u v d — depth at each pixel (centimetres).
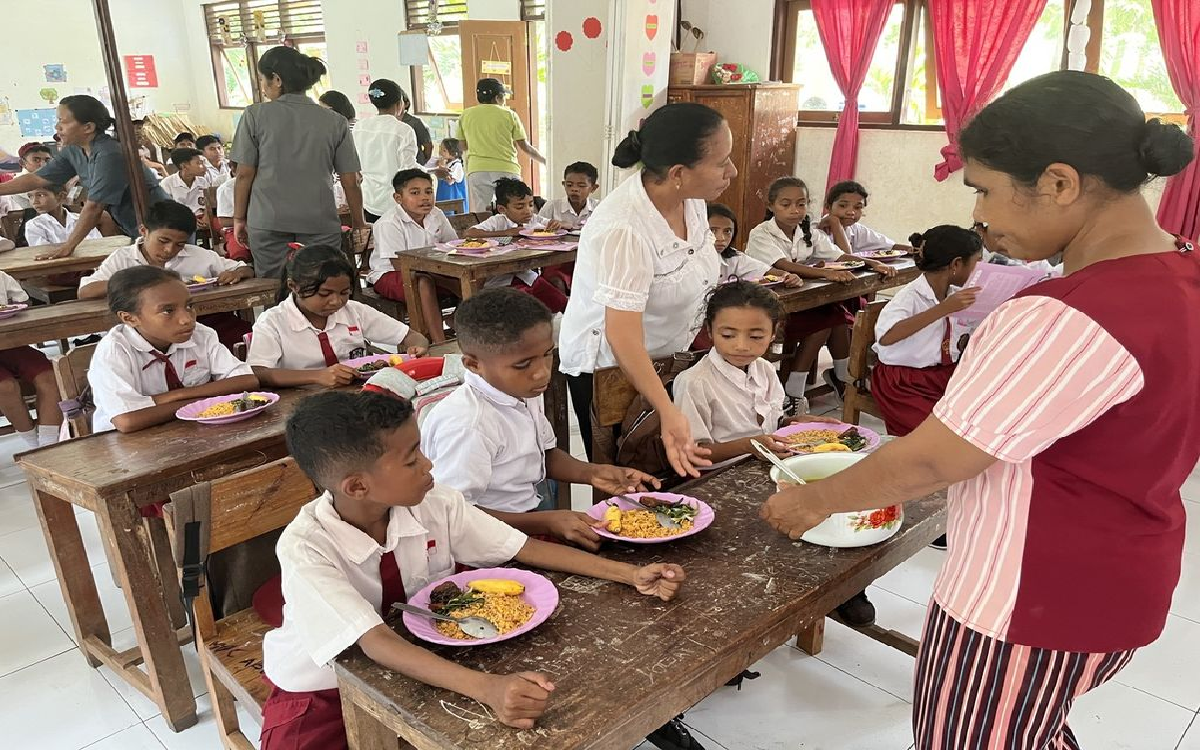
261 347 238
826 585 116
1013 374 82
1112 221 84
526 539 126
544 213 510
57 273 390
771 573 119
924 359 273
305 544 113
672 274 182
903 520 135
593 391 178
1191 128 451
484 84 615
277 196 364
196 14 1040
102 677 202
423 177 434
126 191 390
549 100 628
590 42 612
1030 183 83
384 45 879
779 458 154
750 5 645
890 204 596
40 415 310
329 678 125
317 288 241
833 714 185
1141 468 85
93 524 280
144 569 171
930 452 90
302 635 106
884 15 561
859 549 126
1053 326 81
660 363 195
